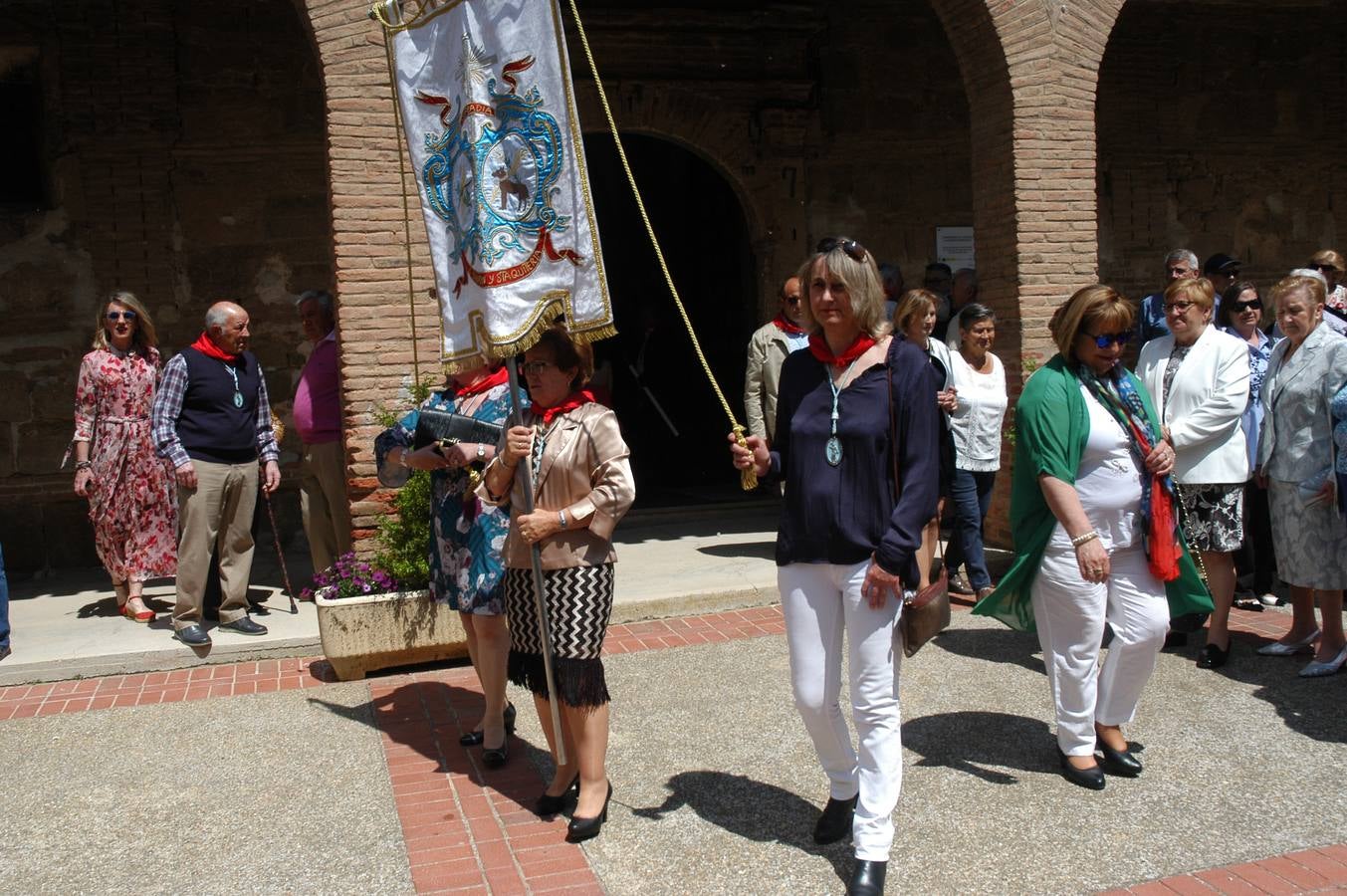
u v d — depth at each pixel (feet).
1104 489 13.92
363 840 13.14
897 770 11.68
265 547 30.76
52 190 29.22
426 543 19.58
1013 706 16.90
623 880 11.96
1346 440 16.97
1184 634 19.90
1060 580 13.91
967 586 23.88
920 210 35.73
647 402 39.45
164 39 29.63
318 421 23.07
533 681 13.32
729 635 21.07
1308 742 15.26
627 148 38.34
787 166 34.50
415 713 17.49
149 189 29.78
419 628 19.33
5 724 17.53
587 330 12.98
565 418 13.10
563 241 12.99
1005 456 25.90
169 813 14.07
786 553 12.10
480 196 12.85
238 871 12.49
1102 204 36.81
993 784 14.15
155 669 20.17
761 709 17.03
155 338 23.77
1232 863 12.01
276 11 30.50
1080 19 25.48
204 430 20.85
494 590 14.64
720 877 11.96
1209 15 37.40
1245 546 23.29
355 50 20.59
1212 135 37.73
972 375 22.38
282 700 18.35
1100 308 13.76
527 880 12.01
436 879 12.12
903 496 11.35
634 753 15.47
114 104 29.43
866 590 11.39
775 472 12.58
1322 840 12.47
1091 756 14.11
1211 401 18.03
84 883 12.34
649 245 38.88
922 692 17.60
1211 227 37.91
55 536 29.27
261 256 30.66
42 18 28.76
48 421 29.19
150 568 23.08
